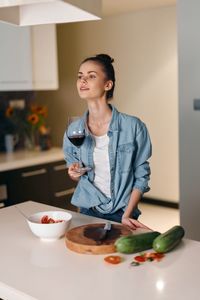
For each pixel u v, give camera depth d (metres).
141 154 1.95
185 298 1.11
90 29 5.10
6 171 3.32
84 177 1.94
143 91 4.86
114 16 4.91
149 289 1.16
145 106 4.88
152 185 5.02
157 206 4.98
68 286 1.19
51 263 1.36
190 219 3.10
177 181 4.78
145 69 4.80
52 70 3.86
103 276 1.25
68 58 5.25
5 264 1.36
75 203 1.98
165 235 1.42
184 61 2.96
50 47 3.81
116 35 4.94
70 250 1.46
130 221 1.72
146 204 5.07
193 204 3.07
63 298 1.12
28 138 3.97
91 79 1.80
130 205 1.88
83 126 1.93
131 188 1.95
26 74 3.71
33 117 3.87
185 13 2.90
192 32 2.89
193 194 3.05
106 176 1.91
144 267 1.30
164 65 4.64
